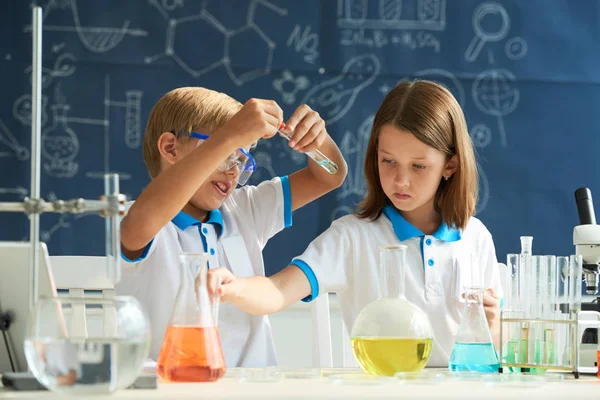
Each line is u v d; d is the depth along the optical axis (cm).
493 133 345
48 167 320
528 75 347
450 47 344
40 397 97
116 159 324
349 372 137
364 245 196
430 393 102
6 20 318
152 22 328
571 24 349
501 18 346
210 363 116
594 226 180
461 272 194
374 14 341
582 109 348
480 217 343
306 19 337
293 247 333
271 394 99
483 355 135
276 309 172
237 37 333
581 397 105
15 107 318
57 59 322
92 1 324
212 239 197
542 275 140
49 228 317
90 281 205
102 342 95
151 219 161
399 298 129
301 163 333
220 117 196
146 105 327
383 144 183
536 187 346
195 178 161
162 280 190
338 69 338
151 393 100
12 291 124
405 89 189
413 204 183
